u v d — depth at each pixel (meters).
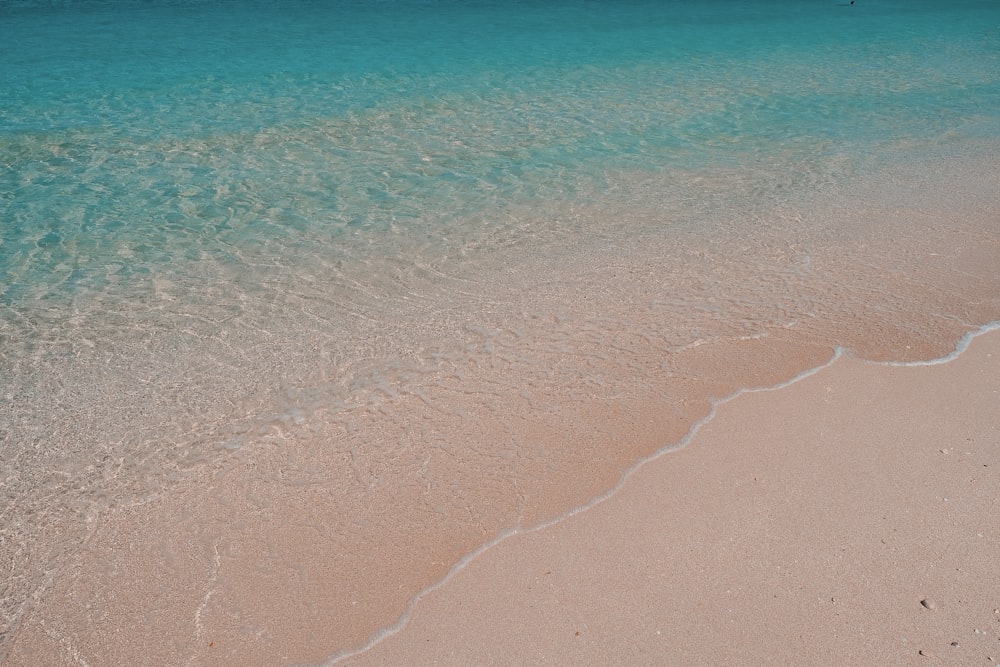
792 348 6.81
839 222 9.45
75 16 25.64
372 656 4.15
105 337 7.22
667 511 5.05
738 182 10.95
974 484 5.24
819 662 4.04
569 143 12.72
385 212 9.95
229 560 4.77
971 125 13.66
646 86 16.75
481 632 4.26
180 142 12.70
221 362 6.82
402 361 6.77
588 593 4.47
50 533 5.02
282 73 17.73
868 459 5.49
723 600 4.40
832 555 4.69
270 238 9.24
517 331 7.19
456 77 17.52
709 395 6.21
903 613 4.30
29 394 6.42
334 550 4.82
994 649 4.09
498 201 10.30
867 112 14.69
